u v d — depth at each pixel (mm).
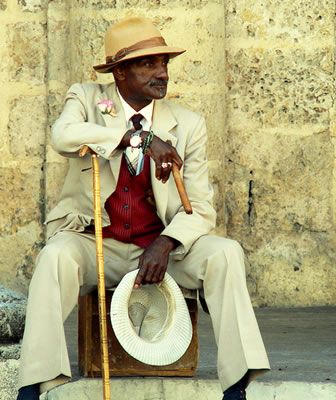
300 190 17594
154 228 12859
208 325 16250
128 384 12562
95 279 12586
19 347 13422
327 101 17594
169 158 12125
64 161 17547
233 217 17688
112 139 12141
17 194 17719
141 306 12352
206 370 13172
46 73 17719
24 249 17688
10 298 13906
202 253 12242
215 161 17266
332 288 17609
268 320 16469
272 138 17625
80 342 12930
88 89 12961
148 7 16781
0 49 17688
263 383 12617
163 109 12922
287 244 17609
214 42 17094
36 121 17688
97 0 16844
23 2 17703
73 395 12586
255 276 17609
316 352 14266
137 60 12492
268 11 17594
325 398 12500
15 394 13266
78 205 12828
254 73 17641
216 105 17188
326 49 17578
